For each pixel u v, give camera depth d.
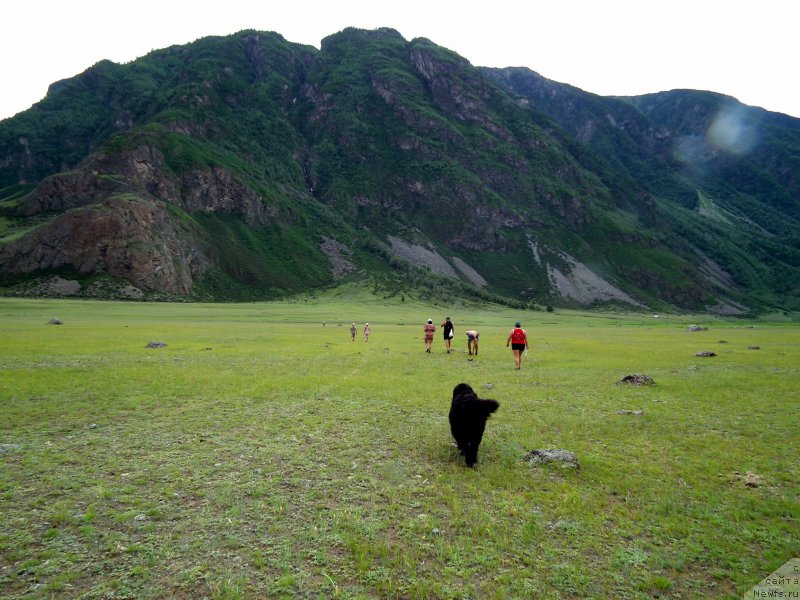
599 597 5.47
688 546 6.65
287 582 5.59
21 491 8.20
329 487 8.59
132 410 14.44
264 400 16.09
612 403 15.99
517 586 5.66
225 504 7.78
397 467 9.71
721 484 8.94
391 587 5.59
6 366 22.22
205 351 30.56
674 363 27.17
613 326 102.12
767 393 17.69
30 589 5.41
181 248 165.50
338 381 19.70
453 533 6.96
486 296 196.50
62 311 86.38
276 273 192.75
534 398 16.80
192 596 5.35
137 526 6.98
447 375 21.83
